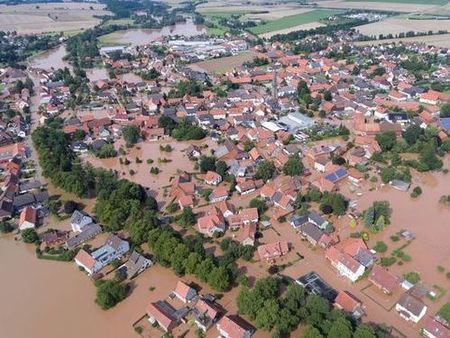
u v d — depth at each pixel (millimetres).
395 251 129625
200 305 109125
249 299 106000
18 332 107312
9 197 160250
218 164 173500
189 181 171500
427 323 102500
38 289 120875
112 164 191250
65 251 134625
